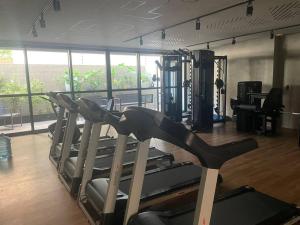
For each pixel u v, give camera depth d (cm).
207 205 136
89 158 264
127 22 436
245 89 615
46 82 680
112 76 758
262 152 432
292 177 327
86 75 728
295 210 220
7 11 349
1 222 243
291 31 568
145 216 193
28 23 423
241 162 386
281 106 564
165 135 148
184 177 293
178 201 269
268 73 650
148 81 836
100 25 454
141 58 803
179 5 343
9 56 621
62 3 322
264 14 406
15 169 384
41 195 297
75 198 288
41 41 617
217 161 134
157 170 315
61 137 432
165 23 448
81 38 585
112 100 493
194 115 614
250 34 590
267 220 204
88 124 287
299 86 602
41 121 710
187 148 137
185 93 736
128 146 428
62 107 383
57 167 365
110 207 211
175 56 694
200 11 377
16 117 672
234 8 364
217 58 673
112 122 211
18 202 281
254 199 239
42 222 242
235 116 645
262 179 324
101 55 738
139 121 159
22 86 637
